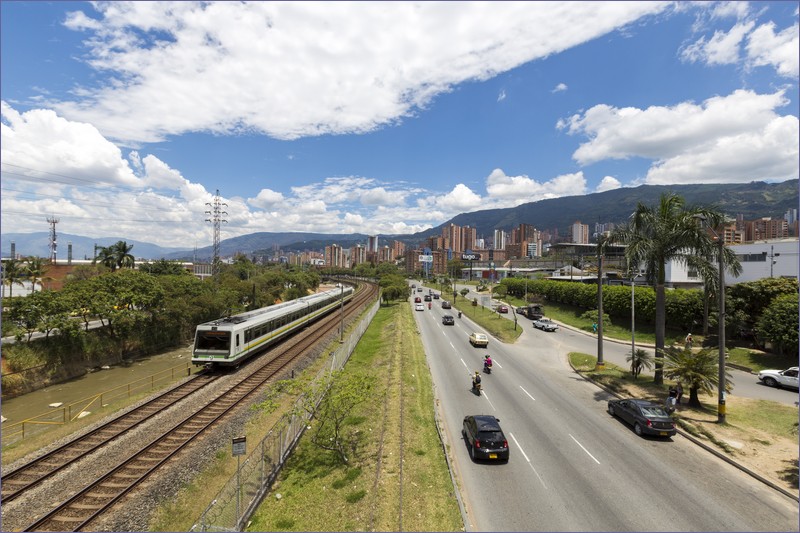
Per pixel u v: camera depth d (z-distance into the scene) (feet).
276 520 45.62
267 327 133.49
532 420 73.41
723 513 45.78
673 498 48.60
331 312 253.85
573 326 195.72
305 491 51.49
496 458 56.13
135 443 65.36
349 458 58.70
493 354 133.59
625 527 42.98
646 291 165.48
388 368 105.29
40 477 54.44
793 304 109.70
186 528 45.19
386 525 41.96
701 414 75.46
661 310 93.35
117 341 132.57
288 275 382.22
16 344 106.42
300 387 63.10
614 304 181.57
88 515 47.16
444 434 66.64
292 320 163.43
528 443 63.57
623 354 133.28
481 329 191.42
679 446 63.41
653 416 66.39
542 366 117.80
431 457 56.85
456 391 90.74
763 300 128.88
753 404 81.30
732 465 57.21
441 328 191.83
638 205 94.38
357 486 50.62
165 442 65.92
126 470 57.21
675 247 91.40
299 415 65.51
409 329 176.14
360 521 43.45
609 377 100.17
